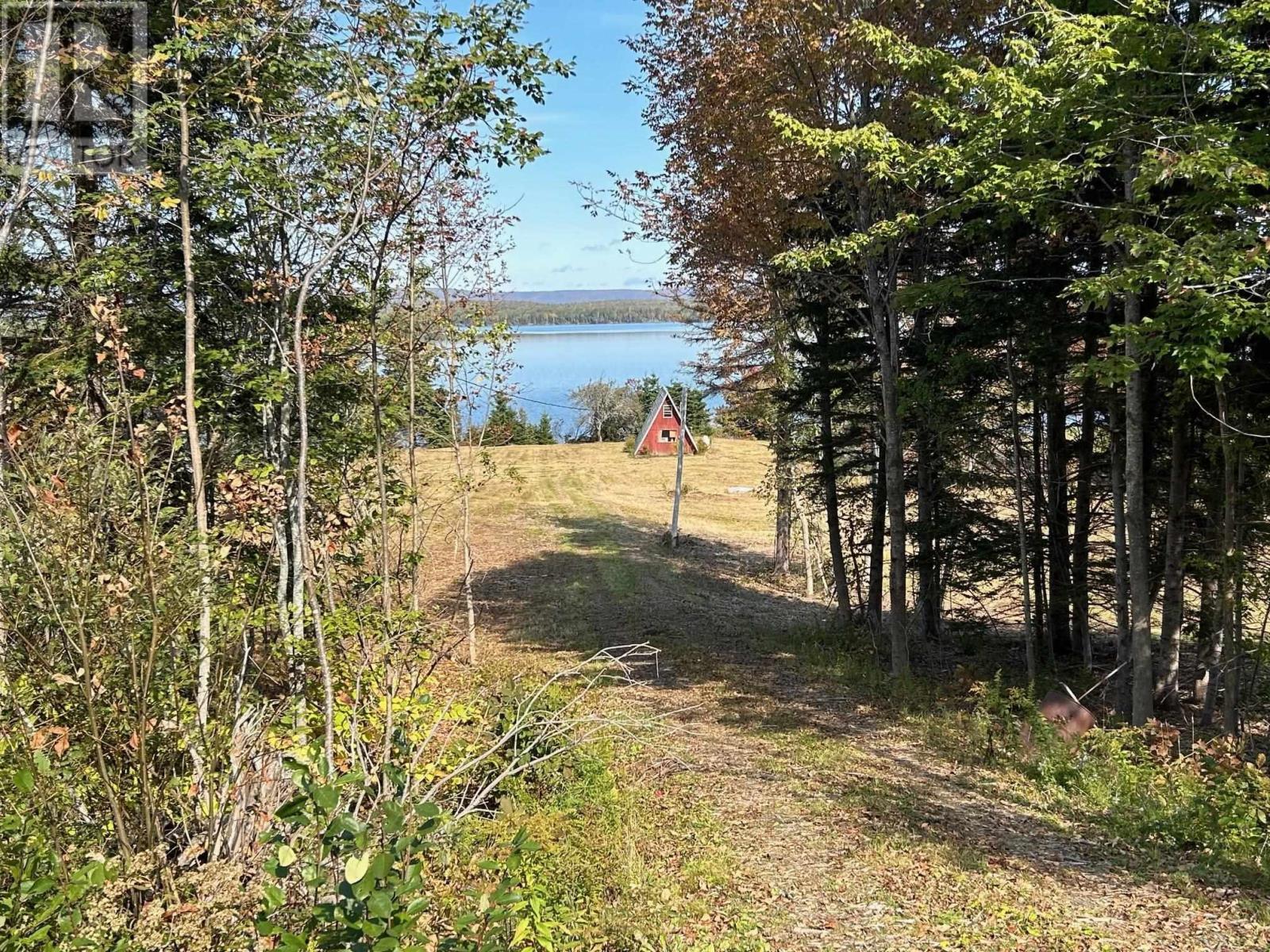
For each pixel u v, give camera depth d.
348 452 8.99
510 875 3.63
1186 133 7.55
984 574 14.35
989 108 9.30
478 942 3.47
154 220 7.56
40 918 3.21
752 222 12.67
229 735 4.85
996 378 13.06
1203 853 7.14
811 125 11.41
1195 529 11.56
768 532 29.56
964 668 12.17
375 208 6.08
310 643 6.21
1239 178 6.96
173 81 6.22
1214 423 10.35
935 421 12.74
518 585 21.11
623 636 16.34
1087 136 9.15
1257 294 7.00
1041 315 11.12
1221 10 8.22
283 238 7.34
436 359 10.34
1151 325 7.34
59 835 3.86
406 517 9.84
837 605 19.50
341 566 8.45
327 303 8.36
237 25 5.90
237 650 5.36
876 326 12.98
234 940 3.56
